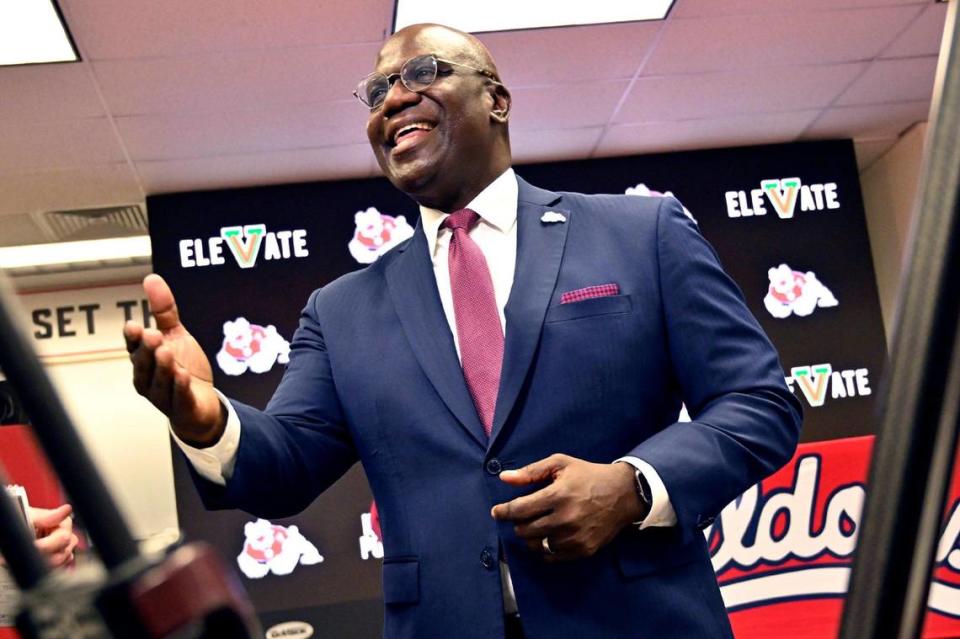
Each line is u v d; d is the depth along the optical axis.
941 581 3.75
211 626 0.30
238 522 5.44
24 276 7.04
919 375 0.33
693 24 4.75
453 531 1.46
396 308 1.62
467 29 4.62
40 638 0.28
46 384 0.29
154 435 7.12
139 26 4.30
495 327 1.56
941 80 0.35
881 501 0.34
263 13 4.32
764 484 3.82
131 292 7.22
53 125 4.99
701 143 6.01
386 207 5.90
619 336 1.51
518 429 1.47
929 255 0.33
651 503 1.36
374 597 5.29
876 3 4.73
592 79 5.16
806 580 3.78
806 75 5.33
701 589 1.46
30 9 4.13
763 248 5.98
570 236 1.61
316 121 5.24
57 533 2.03
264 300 5.76
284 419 1.58
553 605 1.40
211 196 5.84
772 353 1.56
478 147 1.73
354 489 5.50
